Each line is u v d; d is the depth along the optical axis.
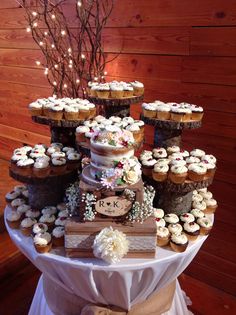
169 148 1.38
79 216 1.07
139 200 1.04
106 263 1.02
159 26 1.86
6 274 2.07
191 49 1.78
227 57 1.69
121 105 1.49
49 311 1.31
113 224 1.04
